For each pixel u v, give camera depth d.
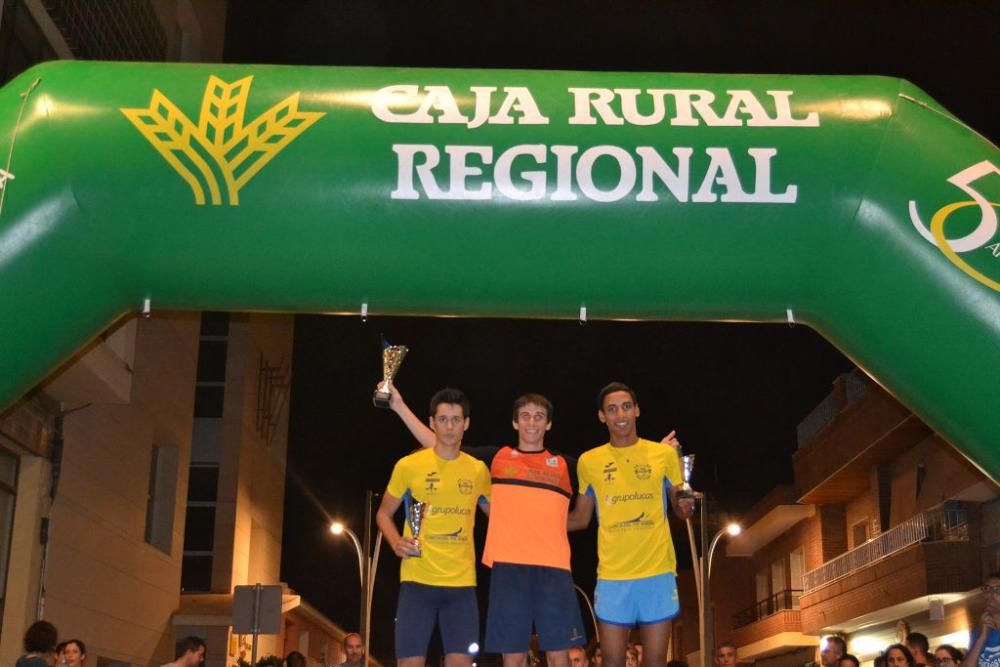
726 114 7.68
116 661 17.70
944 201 7.48
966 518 20.09
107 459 16.69
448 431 7.35
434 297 7.86
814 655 29.22
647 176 7.51
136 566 18.31
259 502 28.47
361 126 7.61
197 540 25.47
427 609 7.27
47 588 14.35
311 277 7.72
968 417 7.53
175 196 7.55
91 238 7.59
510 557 7.32
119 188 7.54
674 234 7.54
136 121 7.62
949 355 7.46
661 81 7.90
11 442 13.46
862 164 7.59
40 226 7.51
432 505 7.37
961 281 7.39
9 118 7.71
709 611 24.06
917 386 7.71
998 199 7.48
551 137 7.57
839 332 8.02
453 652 7.23
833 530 27.67
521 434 7.55
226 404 26.28
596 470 7.66
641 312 8.00
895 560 21.08
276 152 7.56
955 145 7.66
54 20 14.08
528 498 7.40
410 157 7.54
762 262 7.62
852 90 7.88
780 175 7.53
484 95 7.73
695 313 8.01
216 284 7.77
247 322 26.66
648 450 7.68
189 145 7.57
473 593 7.36
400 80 7.84
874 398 22.36
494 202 7.52
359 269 7.68
